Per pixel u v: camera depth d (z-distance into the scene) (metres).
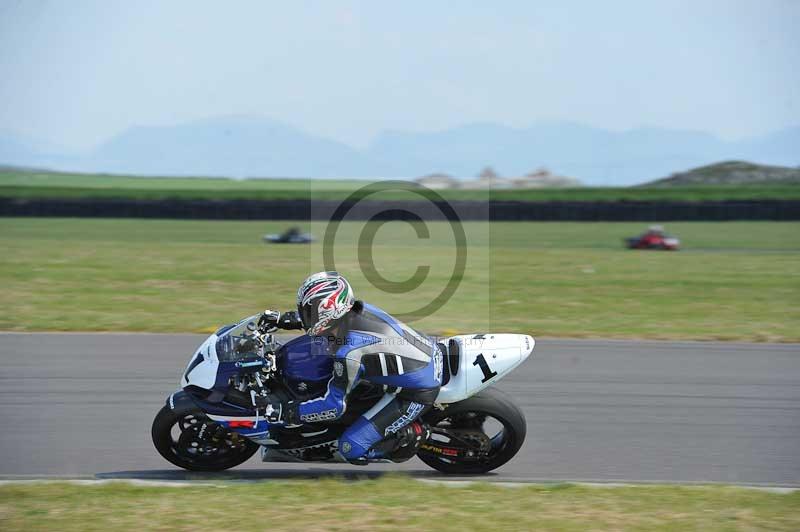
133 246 80.88
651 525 15.84
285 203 125.94
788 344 36.94
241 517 15.96
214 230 109.81
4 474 20.19
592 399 27.95
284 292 50.06
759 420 25.88
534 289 54.41
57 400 26.78
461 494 17.80
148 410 25.86
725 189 169.50
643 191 169.88
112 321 39.72
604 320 42.44
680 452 22.78
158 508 16.50
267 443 19.44
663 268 67.50
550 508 16.84
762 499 17.92
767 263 72.31
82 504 16.78
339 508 16.55
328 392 18.91
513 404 20.47
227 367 19.11
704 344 36.66
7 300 45.00
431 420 20.58
